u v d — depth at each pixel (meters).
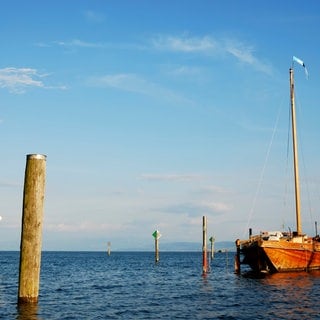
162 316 24.47
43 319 22.36
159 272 66.44
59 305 28.08
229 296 32.97
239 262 49.03
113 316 24.41
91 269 76.38
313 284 38.31
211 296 33.31
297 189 52.94
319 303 28.45
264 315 24.50
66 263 107.06
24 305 22.98
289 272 45.88
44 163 19.91
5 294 32.84
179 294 35.09
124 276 58.00
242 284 40.88
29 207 19.64
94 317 23.98
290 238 47.88
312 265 47.38
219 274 55.75
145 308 27.42
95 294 35.34
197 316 24.42
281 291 34.56
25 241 19.67
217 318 23.77
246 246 47.81
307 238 50.59
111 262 116.50
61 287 40.91
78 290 38.41
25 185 19.72
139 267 83.62
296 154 53.84
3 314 23.12
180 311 26.19
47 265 93.31
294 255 45.41
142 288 40.59
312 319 23.14
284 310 26.03
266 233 49.22
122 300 31.45
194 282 46.06
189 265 91.44
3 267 81.38
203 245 52.62
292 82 55.72
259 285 38.84
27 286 19.75
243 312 25.59
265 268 45.19
